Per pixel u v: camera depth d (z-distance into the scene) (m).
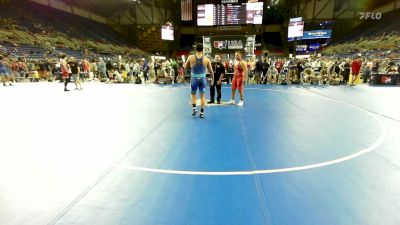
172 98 11.62
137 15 44.16
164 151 4.84
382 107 9.23
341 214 2.87
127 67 20.47
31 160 4.38
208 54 19.94
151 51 45.03
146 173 3.90
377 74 17.20
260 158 4.48
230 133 6.01
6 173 3.87
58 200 3.16
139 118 7.57
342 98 11.44
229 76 18.56
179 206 3.04
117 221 2.77
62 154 4.66
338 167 4.09
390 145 5.11
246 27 24.50
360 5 38.84
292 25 24.91
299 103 10.14
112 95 12.67
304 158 4.47
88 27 39.00
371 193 3.31
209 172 3.94
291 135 5.84
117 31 45.28
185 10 25.47
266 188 3.45
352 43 36.31
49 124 6.84
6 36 23.44
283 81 18.27
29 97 11.98
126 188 3.46
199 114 8.13
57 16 34.56
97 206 3.04
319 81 18.52
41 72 21.59
